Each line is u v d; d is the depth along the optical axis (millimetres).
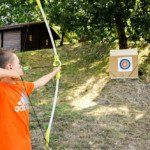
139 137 8359
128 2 13617
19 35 21750
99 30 14781
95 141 8008
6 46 22266
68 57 17234
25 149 3236
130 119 9766
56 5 14633
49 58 17625
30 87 3580
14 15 28375
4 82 3344
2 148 3178
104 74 14156
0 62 3318
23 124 3289
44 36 22969
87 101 11969
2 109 3227
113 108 10914
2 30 22297
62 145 7719
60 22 14727
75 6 14203
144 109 10898
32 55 18203
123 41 14648
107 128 8844
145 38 13992
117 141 8055
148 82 13117
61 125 8984
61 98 12398
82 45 18281
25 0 22312
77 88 13328
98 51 16828
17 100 3297
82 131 8625
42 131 7805
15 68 3354
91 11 13875
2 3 25938
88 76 14336
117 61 13547
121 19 14180
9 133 3193
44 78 3836
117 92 12484
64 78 14484
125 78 13414
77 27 14680
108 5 13617
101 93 12594
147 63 14227
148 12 13664
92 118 9711
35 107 10992
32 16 27375
